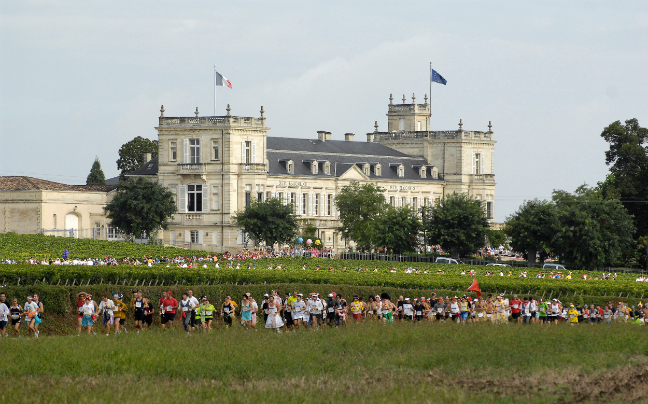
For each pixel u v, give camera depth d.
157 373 58.81
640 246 198.50
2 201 199.00
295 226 188.00
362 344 69.75
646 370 61.78
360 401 52.34
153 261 148.38
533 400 53.31
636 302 117.25
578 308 103.06
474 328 78.38
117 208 182.25
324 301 89.06
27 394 52.19
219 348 66.00
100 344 66.00
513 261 189.38
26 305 74.56
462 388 56.22
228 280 110.38
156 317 89.81
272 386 55.78
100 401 51.16
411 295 108.56
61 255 151.50
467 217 194.25
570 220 180.25
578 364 63.56
